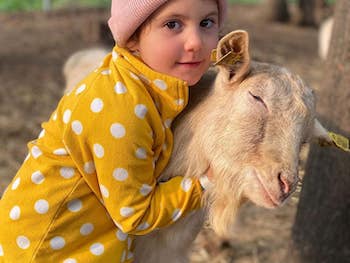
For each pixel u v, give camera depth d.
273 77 0.53
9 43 2.63
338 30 0.78
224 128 0.54
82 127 0.53
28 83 1.98
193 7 0.52
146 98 0.53
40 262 0.56
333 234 0.80
